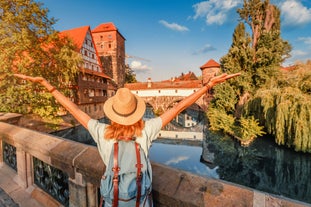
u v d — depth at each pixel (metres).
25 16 14.12
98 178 1.61
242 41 21.80
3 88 12.60
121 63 46.81
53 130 16.03
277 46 19.53
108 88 36.34
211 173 13.25
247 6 24.81
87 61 29.59
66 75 16.94
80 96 24.91
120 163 0.98
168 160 16.17
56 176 2.20
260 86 20.17
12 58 12.64
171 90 45.75
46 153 2.10
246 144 16.16
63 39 17.66
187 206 1.16
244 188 1.20
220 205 1.08
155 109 46.72
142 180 0.99
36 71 14.48
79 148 1.92
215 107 26.30
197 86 44.12
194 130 29.14
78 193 1.84
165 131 28.72
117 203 0.96
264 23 24.56
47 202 2.31
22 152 2.63
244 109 19.41
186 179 1.33
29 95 13.47
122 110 1.05
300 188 10.53
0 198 2.48
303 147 11.55
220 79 1.30
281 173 11.89
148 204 1.06
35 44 14.55
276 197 1.09
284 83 14.72
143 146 1.07
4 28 12.81
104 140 1.09
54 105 16.05
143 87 49.12
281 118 12.68
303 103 11.63
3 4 13.29
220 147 17.55
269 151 14.27
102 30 43.44
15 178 2.83
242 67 22.14
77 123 21.55
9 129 2.98
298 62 14.45
